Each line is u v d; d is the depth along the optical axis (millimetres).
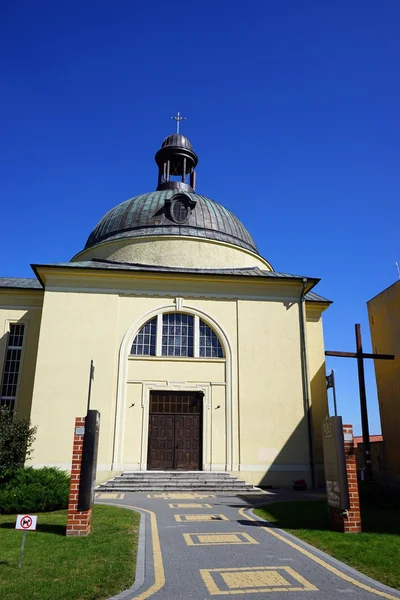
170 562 7902
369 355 18750
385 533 10031
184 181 30734
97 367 21016
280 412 21484
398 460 20047
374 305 22922
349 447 10609
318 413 23594
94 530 10180
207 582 6922
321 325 25172
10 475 13812
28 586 6609
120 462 19984
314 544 9109
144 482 18594
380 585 6824
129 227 26797
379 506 13797
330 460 10891
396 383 20625
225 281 22953
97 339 21422
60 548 8648
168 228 26344
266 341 22484
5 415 15453
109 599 6184
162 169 31312
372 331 23047
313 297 25516
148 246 25562
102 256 26531
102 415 20375
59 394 20453
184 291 22750
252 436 21016
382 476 21016
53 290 21906
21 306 24062
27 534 9828
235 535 9875
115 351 21391
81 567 7508
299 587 6727
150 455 20609
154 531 10188
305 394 21844
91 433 10242
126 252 25719
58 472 14164
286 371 22109
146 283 22547
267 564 7832
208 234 26625
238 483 19000
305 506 13859
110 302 22031
